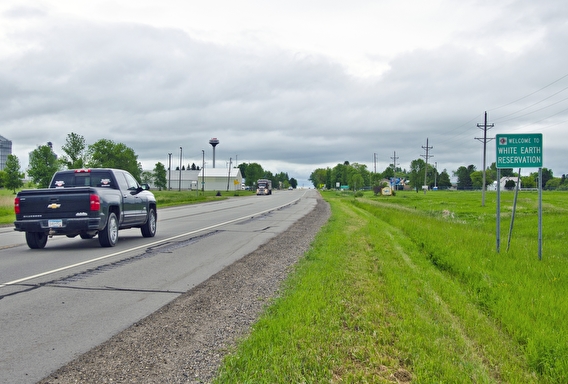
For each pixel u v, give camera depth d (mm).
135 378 4305
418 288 8250
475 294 8430
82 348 5059
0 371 4445
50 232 12398
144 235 16109
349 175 165000
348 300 6965
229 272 9469
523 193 88875
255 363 4496
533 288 8391
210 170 155625
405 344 5176
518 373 4914
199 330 5684
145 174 121312
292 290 7609
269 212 32250
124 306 6781
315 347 4941
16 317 6191
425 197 79312
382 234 17125
